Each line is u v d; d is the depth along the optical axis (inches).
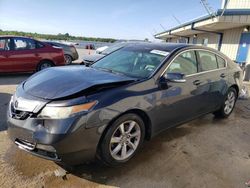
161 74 139.7
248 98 287.1
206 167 129.7
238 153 147.8
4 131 154.6
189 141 159.3
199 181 117.4
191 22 547.8
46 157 105.3
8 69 341.1
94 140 108.2
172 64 147.9
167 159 135.0
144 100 125.6
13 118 112.0
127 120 120.7
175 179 117.7
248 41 450.0
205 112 179.9
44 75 136.5
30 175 113.0
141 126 129.2
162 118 139.3
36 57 359.3
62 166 121.2
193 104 161.0
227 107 206.7
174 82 143.0
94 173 117.8
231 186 115.6
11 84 301.6
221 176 122.8
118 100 114.3
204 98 170.9
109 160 117.4
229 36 514.0
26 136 106.3
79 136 103.7
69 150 103.0
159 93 134.0
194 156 140.3
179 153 142.5
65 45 507.8
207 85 171.0
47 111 103.7
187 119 161.8
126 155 125.1
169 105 141.0
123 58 164.7
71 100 105.2
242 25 444.1
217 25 466.0
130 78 135.0
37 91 114.3
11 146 136.6
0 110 193.0
